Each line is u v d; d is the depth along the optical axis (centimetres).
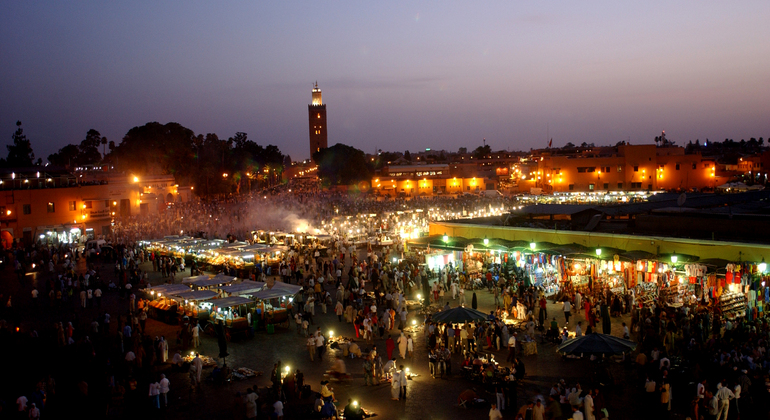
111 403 1930
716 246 2742
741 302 2555
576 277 3219
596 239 3256
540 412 1596
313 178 19550
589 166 11806
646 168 11494
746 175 11638
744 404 1703
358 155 14900
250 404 1789
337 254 4806
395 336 2717
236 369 2295
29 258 4903
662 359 1917
